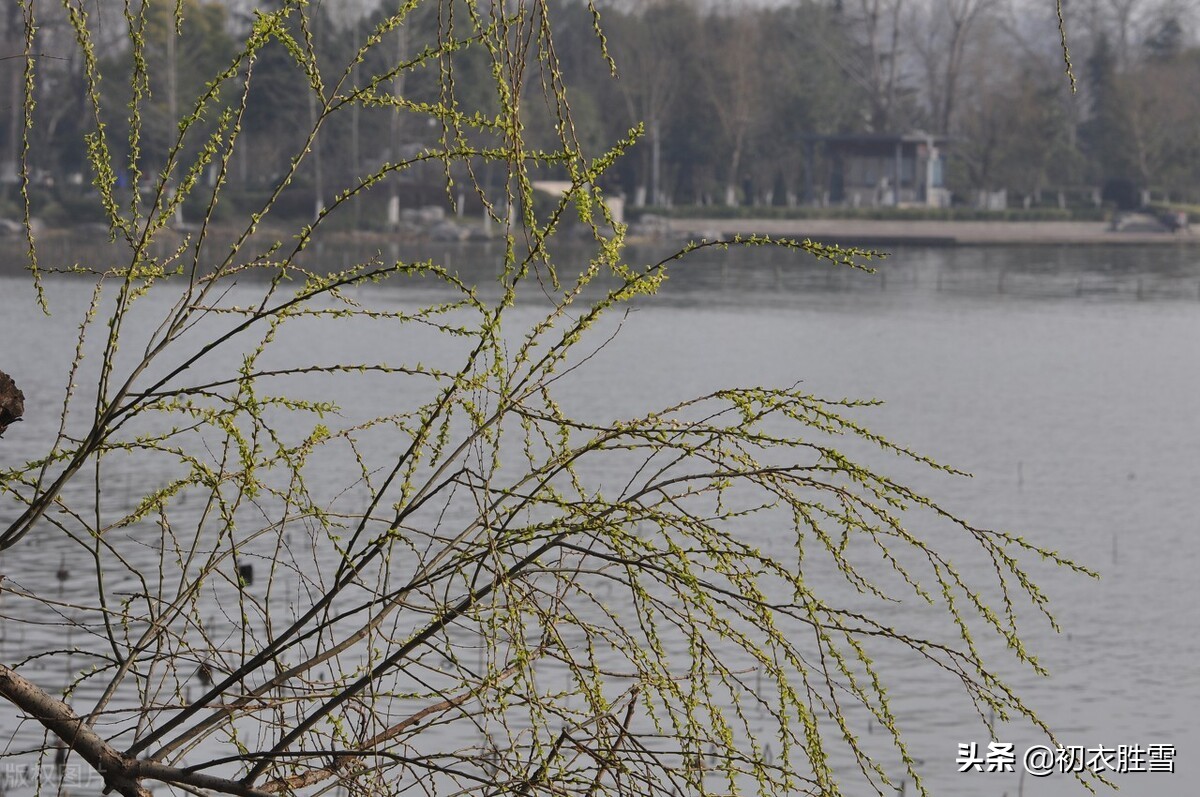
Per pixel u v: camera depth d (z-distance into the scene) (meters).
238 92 77.81
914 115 136.25
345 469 25.64
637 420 3.71
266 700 3.85
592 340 51.06
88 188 85.25
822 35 122.88
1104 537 23.88
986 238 107.12
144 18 3.69
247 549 17.67
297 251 3.74
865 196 115.25
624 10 107.25
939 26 136.75
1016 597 19.77
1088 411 39.12
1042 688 16.22
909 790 13.17
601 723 3.61
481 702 3.77
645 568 3.60
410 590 3.74
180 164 72.12
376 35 3.63
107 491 22.05
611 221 3.69
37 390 35.97
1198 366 49.19
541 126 70.25
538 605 3.65
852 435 33.91
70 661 13.35
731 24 109.56
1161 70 125.19
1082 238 109.06
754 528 21.62
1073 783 13.73
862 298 73.38
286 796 3.88
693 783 3.59
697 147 107.06
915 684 15.96
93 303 3.80
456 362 44.50
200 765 3.79
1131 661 17.22
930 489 27.48
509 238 3.68
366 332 51.53
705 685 3.63
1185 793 13.42
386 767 3.74
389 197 86.69
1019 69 132.75
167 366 41.25
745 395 3.72
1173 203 126.62
